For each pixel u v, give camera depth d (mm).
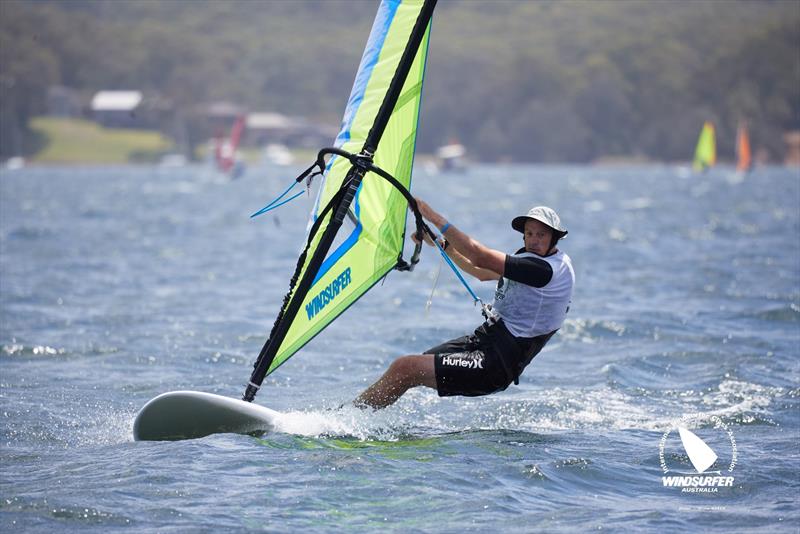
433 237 25344
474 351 24969
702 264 64625
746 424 26266
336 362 34781
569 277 24781
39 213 126188
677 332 39969
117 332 40125
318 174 26062
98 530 17766
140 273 61375
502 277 25250
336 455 22406
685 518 18969
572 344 38125
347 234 25828
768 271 60031
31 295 49812
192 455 22281
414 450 23094
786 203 154000
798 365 33906
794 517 19062
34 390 29766
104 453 22797
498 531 18141
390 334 40156
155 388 30359
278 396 29578
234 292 53031
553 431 25453
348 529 18078
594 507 19562
